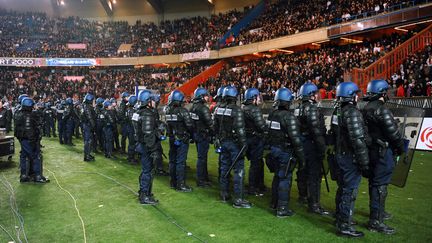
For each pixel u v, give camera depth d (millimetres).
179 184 7105
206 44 33969
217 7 42156
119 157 11477
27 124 7703
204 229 4992
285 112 5430
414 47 16172
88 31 43531
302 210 5836
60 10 46688
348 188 4730
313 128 5594
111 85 35188
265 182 7793
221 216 5539
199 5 43062
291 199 6484
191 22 41125
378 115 4781
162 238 4676
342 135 4805
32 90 34062
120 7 45875
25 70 39219
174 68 36312
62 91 34531
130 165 10062
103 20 46625
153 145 6164
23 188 7355
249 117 6547
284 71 22078
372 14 21078
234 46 31391
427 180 7488
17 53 37406
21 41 40188
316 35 23812
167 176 8602
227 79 26516
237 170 6008
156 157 6246
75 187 7449
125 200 6461
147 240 4617
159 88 30594
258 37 29094
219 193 6945
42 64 37656
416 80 13805
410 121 6594
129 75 36625
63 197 6664
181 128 7031
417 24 19891
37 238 4719
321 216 5527
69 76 38062
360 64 17844
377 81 4934
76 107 14867
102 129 12344
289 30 26156
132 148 10352
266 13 32438
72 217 5535
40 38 41469
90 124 10812
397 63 15625
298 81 19734
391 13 19344
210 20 39156
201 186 7488
